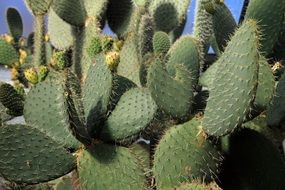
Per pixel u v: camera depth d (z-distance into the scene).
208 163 1.84
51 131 1.90
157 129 2.09
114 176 1.83
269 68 1.90
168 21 3.04
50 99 1.91
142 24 2.74
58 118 1.90
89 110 1.90
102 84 1.92
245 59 1.72
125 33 3.05
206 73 2.23
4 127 1.79
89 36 2.82
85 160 1.85
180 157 1.82
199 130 1.84
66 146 1.88
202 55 2.50
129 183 1.83
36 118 1.92
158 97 1.86
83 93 1.98
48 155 1.84
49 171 1.84
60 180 2.37
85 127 1.88
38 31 2.98
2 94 2.22
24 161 1.82
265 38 2.03
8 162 1.80
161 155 1.83
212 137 1.85
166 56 2.39
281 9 2.01
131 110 1.88
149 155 2.16
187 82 1.90
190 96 1.90
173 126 1.87
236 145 1.97
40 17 2.96
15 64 3.14
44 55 3.00
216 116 1.78
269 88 1.89
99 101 1.90
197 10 2.65
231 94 1.75
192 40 2.21
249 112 1.75
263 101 1.89
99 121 1.87
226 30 2.22
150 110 1.87
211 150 1.85
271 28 2.03
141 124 1.86
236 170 1.98
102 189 1.82
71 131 1.84
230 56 1.77
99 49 2.16
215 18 2.22
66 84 1.88
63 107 1.82
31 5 2.94
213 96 1.80
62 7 2.83
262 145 1.95
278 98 1.93
